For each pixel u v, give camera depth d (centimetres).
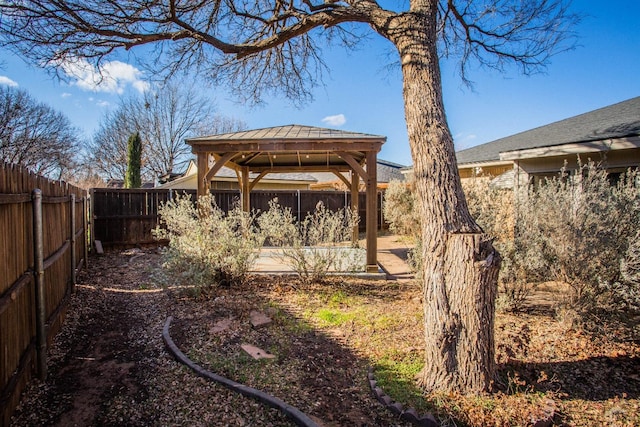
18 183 265
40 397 266
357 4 398
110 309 477
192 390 278
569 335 375
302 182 1898
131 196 1021
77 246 640
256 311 444
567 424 234
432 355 269
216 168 705
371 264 676
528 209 448
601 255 372
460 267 256
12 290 240
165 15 430
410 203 1230
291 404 255
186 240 527
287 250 608
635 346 350
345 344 359
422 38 310
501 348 341
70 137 2095
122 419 241
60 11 367
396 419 240
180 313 445
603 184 404
